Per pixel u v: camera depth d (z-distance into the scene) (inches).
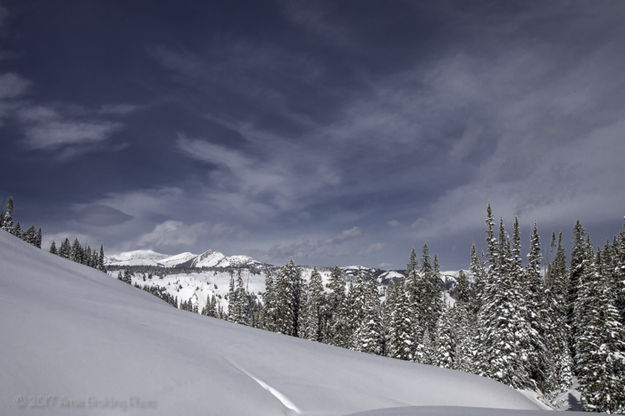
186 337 423.2
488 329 1546.5
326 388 410.3
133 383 271.3
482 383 584.7
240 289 2529.5
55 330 299.9
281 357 459.2
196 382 305.0
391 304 2447.1
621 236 1504.7
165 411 253.8
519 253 1659.7
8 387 216.7
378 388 461.7
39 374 238.8
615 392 1162.6
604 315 1242.6
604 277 1312.7
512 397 561.3
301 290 2490.2
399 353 1745.8
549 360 1673.2
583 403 1243.8
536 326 1609.3
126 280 5032.0
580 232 2064.5
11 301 327.6
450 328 1892.2
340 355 558.9
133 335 354.3
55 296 423.5
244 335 512.4
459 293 3250.5
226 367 370.3
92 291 525.3
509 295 1502.2
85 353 283.3
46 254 736.3
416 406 402.0
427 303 2642.7
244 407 301.3
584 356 1264.8
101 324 351.6
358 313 2146.9
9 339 261.0
